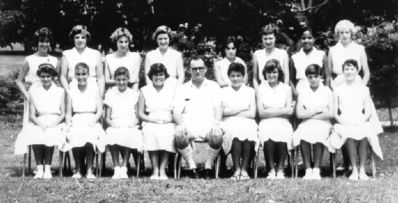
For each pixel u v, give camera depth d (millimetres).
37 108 8484
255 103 8617
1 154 11383
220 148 8125
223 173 8922
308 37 9008
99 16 17172
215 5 16156
